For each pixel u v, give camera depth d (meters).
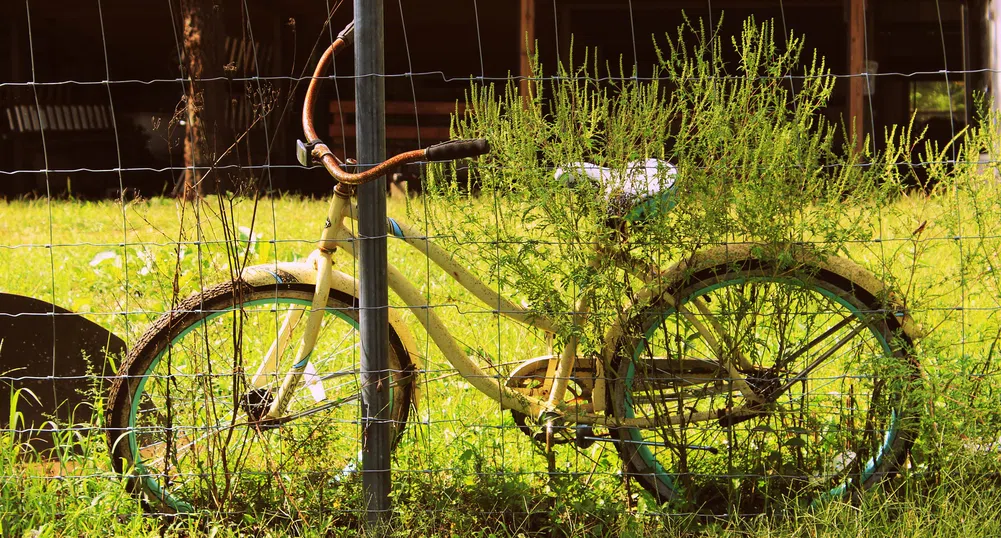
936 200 3.30
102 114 17.06
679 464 3.23
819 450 3.26
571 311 3.07
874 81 13.97
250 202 9.95
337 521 3.23
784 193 2.94
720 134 2.88
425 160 2.67
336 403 3.25
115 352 3.65
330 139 15.18
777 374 3.17
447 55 18.38
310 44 16.75
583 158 2.94
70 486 3.27
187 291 4.82
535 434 3.24
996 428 3.15
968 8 12.62
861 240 3.06
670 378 3.17
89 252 7.41
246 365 3.80
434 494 3.24
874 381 3.20
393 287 3.15
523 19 11.71
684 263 3.05
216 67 10.97
